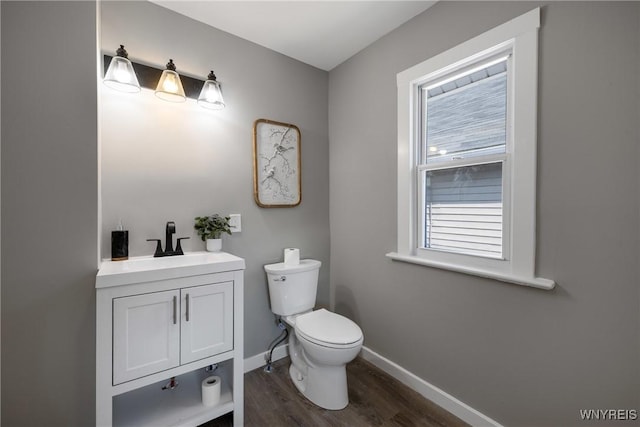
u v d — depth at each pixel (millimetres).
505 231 1438
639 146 1026
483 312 1490
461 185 1653
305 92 2344
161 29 1674
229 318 1464
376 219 2094
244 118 2004
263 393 1784
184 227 1748
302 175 2334
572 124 1176
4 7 1036
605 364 1116
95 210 1186
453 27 1584
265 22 1835
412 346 1857
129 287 1192
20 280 1068
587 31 1132
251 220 2047
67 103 1129
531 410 1322
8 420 1062
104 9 1508
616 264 1083
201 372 1745
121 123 1544
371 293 2146
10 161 1046
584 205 1153
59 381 1136
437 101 1779
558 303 1231
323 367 1669
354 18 1806
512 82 1400
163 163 1677
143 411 1405
